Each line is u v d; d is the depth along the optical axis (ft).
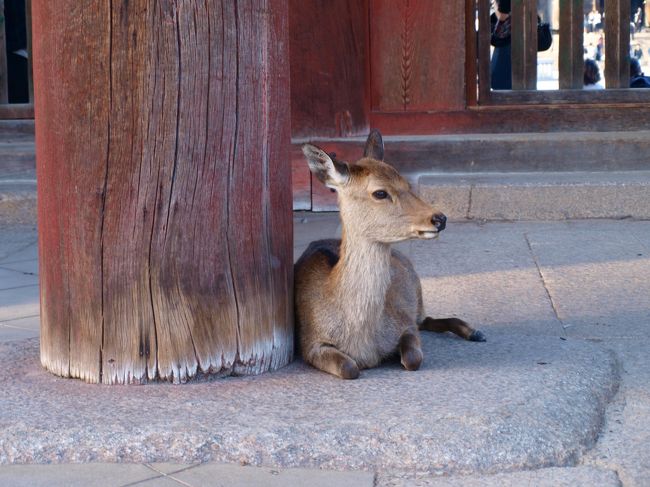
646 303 21.90
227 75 16.05
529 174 33.04
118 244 16.01
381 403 15.12
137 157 15.75
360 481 13.29
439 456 13.56
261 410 14.92
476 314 21.52
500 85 39.86
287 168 17.57
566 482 13.14
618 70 34.55
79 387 16.24
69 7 15.71
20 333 20.74
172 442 13.97
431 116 34.99
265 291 16.93
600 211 31.24
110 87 15.65
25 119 37.01
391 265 18.48
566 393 15.49
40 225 16.99
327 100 33.09
